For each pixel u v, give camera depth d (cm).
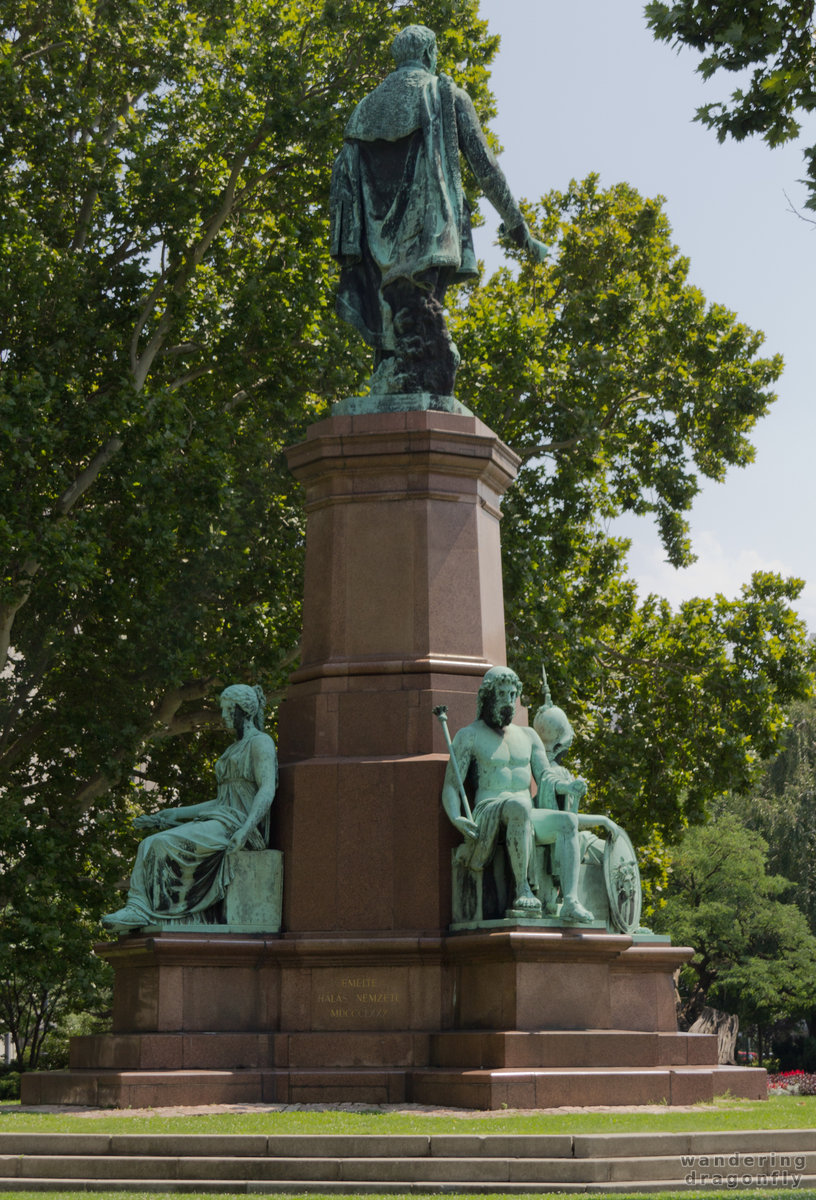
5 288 2106
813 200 926
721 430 2653
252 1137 834
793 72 935
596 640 2697
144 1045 1114
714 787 2614
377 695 1245
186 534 2214
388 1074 1091
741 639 2634
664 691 2669
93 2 2283
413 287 1374
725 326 2627
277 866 1212
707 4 951
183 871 1196
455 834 1189
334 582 1291
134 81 2359
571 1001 1105
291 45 2431
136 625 2284
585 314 2539
